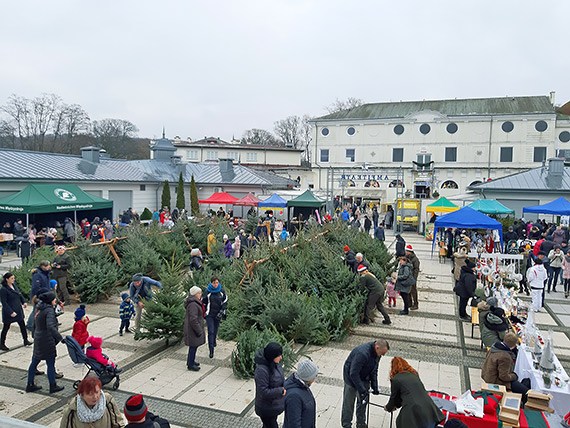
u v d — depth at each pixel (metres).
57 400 7.41
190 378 8.45
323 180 59.53
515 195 35.09
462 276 12.52
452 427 4.94
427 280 17.98
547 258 15.18
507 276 14.05
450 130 54.31
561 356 10.03
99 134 76.56
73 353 7.63
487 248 21.64
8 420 2.90
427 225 31.05
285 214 37.94
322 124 59.41
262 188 41.44
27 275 13.66
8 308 9.52
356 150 57.94
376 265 14.72
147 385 8.11
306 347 10.20
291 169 61.00
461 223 18.95
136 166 38.94
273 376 5.59
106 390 7.86
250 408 7.30
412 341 10.74
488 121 52.91
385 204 48.69
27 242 20.25
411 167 55.06
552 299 15.54
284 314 10.24
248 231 28.08
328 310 10.97
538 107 53.31
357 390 6.31
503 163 52.69
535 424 5.76
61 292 13.14
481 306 9.96
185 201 39.88
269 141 98.06
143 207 35.75
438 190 54.50
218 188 40.78
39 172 26.91
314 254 13.19
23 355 9.36
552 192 33.97
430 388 8.19
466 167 53.50
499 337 8.75
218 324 9.62
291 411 5.14
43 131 62.62
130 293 10.85
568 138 51.44
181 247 20.20
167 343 10.16
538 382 6.95
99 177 31.11
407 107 58.91
